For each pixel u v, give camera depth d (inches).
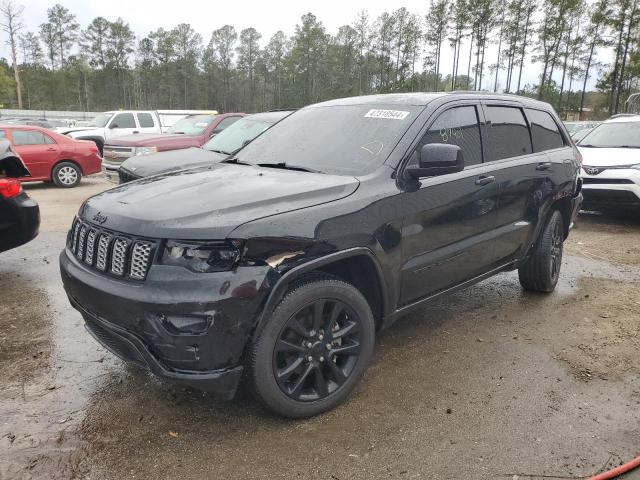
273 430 113.3
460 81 2839.6
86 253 118.0
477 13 2689.5
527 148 182.5
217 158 294.5
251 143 172.9
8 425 114.0
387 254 125.3
